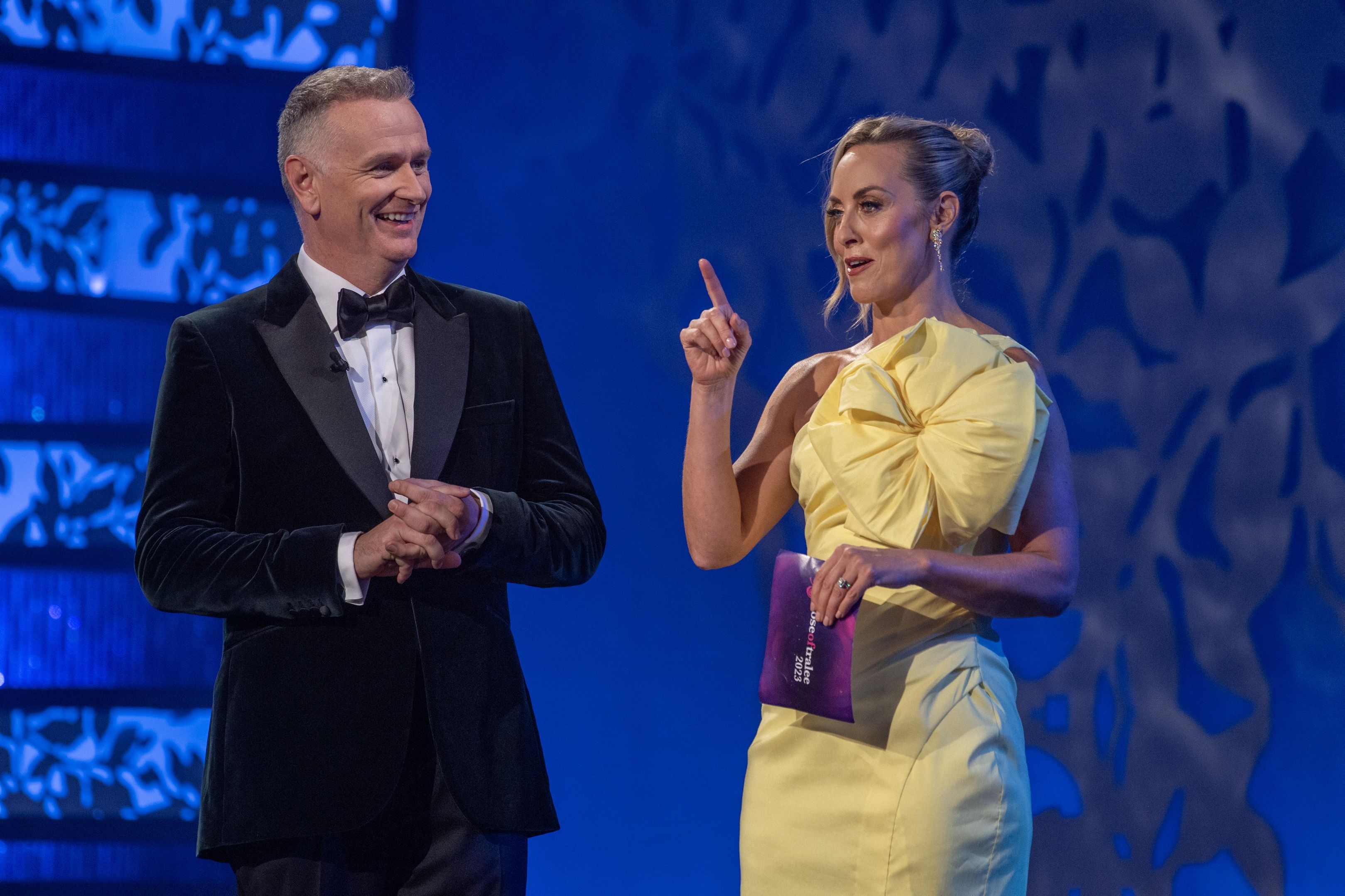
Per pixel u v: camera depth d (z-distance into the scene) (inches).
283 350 303.1
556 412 334.3
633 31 705.6
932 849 304.2
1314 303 683.4
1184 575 682.8
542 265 697.6
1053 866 674.8
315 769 284.5
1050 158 705.0
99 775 645.9
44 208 662.5
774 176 706.8
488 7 697.6
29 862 635.5
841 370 345.7
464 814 292.7
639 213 702.5
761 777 335.0
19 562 648.4
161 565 285.0
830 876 316.8
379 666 291.3
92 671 649.6
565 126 700.7
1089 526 691.4
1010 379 304.3
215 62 679.7
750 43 709.9
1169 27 698.8
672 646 687.1
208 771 294.7
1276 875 660.7
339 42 689.6
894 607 317.7
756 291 701.9
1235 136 693.3
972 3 710.5
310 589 277.7
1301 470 678.5
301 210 315.9
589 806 676.7
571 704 681.0
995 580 296.0
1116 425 693.9
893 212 322.7
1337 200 684.7
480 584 309.1
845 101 711.1
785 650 303.4
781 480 356.5
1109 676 683.4
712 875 676.7
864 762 316.2
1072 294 700.7
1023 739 324.8
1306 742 665.6
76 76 666.8
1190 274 693.3
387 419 308.7
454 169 694.5
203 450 296.0
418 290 322.0
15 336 655.8
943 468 299.3
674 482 695.1
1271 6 690.8
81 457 657.6
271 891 286.8
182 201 674.8
